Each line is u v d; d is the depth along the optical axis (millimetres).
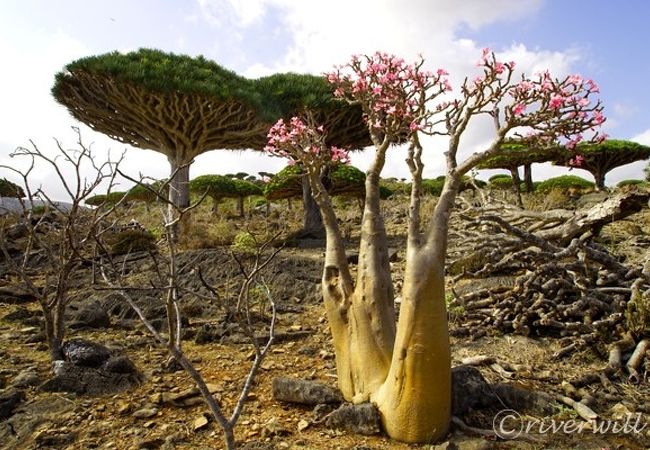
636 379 3621
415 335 2633
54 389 3438
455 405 3039
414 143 2975
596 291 4566
